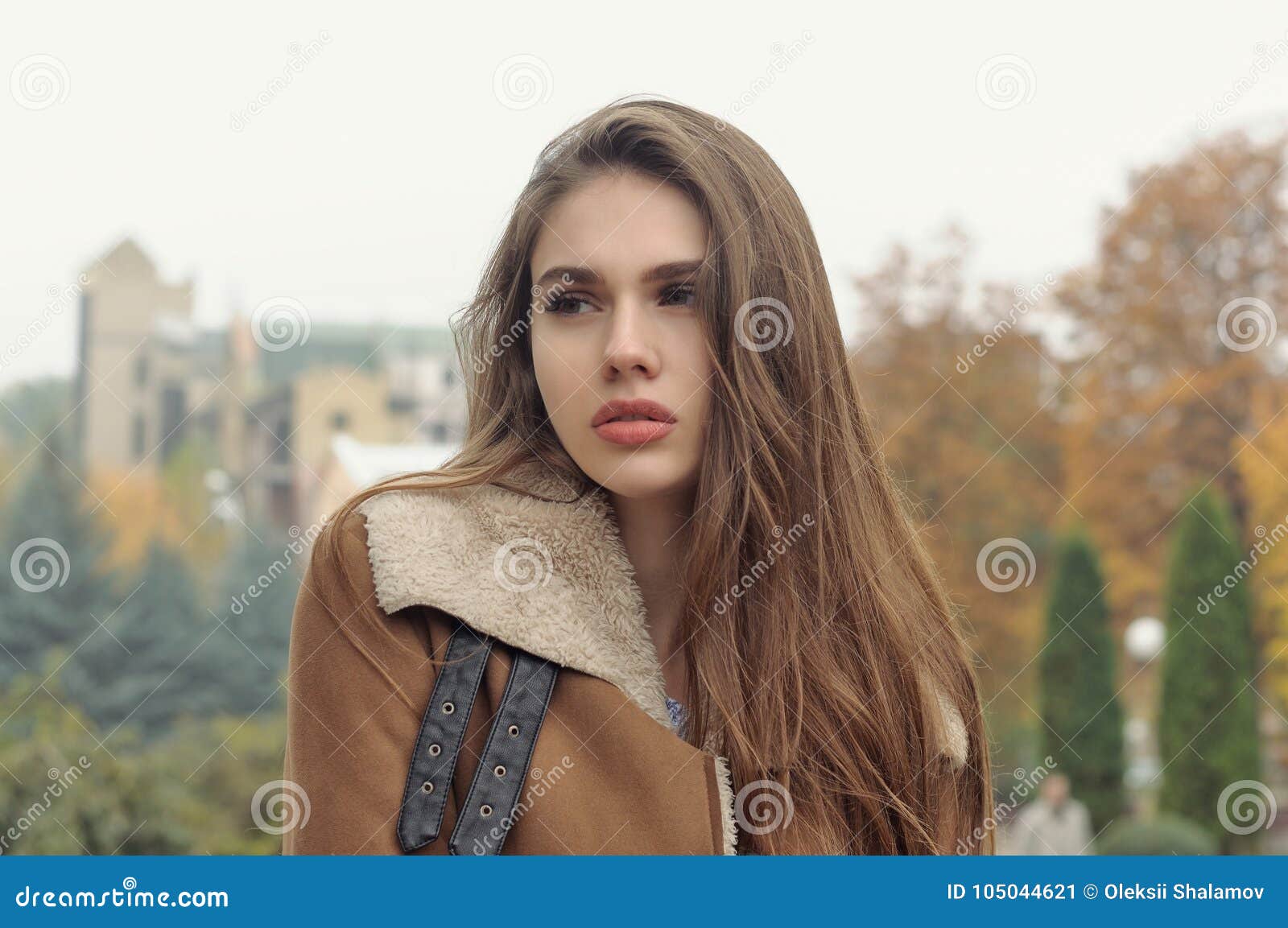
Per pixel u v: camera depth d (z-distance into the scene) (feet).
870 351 37.68
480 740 3.89
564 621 3.97
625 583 4.17
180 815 18.85
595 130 4.25
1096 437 39.14
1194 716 32.58
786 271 4.57
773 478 4.38
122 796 18.33
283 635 38.27
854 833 4.34
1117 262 41.01
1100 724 32.96
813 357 4.64
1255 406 39.60
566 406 4.11
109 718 34.76
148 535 42.98
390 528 4.00
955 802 4.69
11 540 41.70
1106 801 32.53
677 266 4.11
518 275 4.55
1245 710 32.58
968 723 4.83
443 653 3.98
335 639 3.99
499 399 4.56
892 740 4.44
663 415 4.10
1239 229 40.96
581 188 4.18
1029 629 35.24
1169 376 40.45
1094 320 40.75
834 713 4.37
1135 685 38.75
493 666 3.96
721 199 4.19
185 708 35.76
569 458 4.35
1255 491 37.04
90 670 35.96
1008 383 37.50
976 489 36.76
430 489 4.16
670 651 4.46
